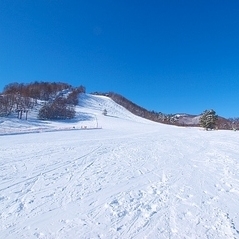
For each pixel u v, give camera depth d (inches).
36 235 161.5
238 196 242.5
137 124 3260.3
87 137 987.3
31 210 202.4
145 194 248.7
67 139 875.4
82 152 539.2
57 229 170.2
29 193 245.0
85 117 3690.9
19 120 2844.5
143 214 197.6
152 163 418.9
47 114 3336.6
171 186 277.6
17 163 395.2
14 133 1137.4
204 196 242.4
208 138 1011.3
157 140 884.0
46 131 1354.6
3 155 473.1
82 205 215.9
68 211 202.1
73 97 5029.5
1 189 256.4
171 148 639.8
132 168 375.9
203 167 384.8
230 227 174.2
